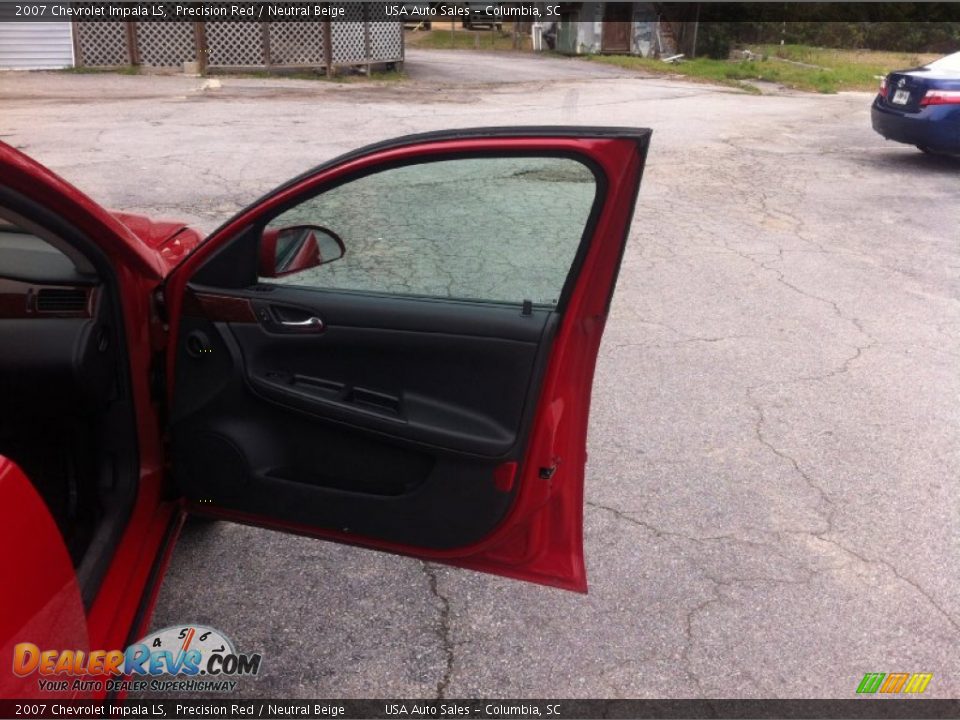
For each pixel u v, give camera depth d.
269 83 16.31
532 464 2.36
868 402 4.59
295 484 2.58
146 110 12.20
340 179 2.35
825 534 3.46
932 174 10.24
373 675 2.70
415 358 2.43
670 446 4.08
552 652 2.82
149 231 3.52
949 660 2.85
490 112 13.59
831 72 21.95
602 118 13.38
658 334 5.38
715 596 3.09
